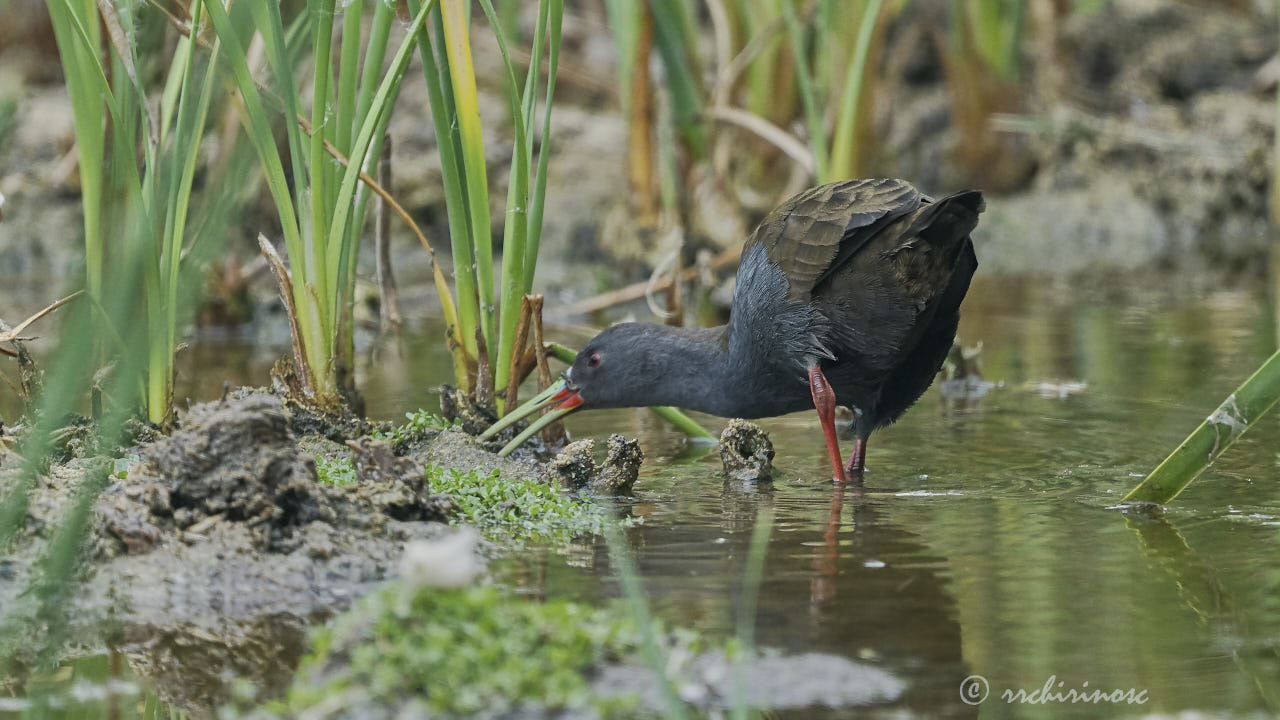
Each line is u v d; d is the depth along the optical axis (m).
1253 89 27.67
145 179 9.73
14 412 12.31
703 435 12.45
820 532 8.97
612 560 8.29
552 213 24.12
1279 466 10.62
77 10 9.82
